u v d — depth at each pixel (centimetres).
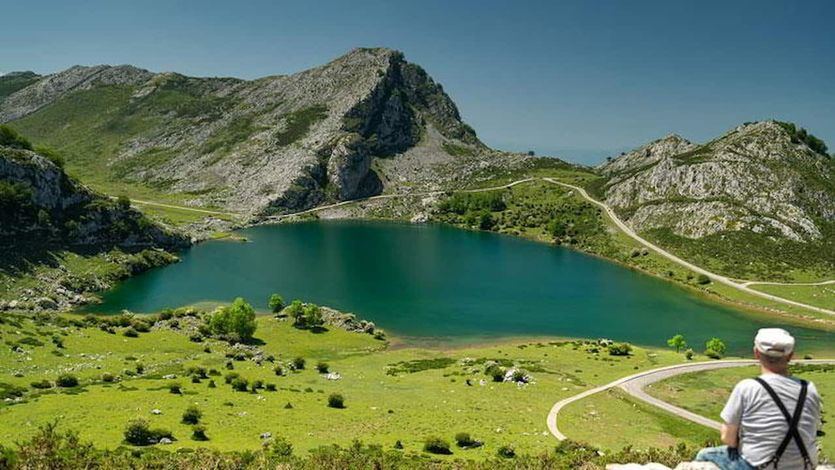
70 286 18850
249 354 13100
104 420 7538
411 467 4797
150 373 10944
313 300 18862
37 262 19362
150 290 19525
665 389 10669
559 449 6906
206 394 9306
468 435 7294
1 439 6550
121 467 3941
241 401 9012
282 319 16112
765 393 1116
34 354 11219
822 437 7338
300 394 9744
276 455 5191
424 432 7844
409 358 13738
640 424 8706
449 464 5178
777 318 18112
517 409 9225
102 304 17850
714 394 10400
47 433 3909
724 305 19650
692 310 18938
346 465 4625
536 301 19612
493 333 16200
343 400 9338
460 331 16300
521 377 11056
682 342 14350
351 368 12575
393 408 9088
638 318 17988
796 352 14638
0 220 19675
